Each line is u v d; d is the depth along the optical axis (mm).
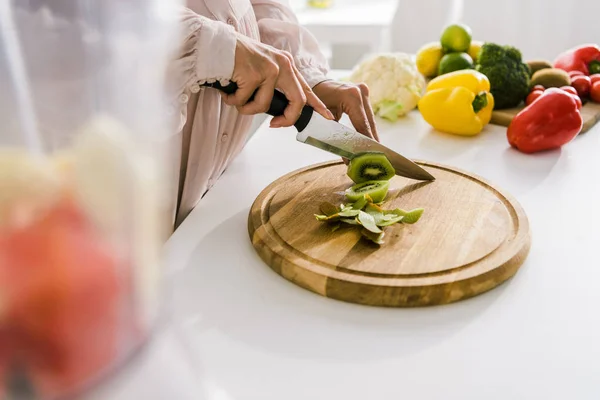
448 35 1436
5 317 297
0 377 307
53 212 301
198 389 393
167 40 351
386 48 2180
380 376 591
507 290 729
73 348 310
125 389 335
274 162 1114
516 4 2078
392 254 749
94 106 323
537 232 855
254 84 830
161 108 356
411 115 1371
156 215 347
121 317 328
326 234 799
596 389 572
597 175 1043
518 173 1055
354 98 1033
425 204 883
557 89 1138
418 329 662
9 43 315
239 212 931
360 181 938
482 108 1235
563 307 696
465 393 567
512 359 613
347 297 705
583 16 2045
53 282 297
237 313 686
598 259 788
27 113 317
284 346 634
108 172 309
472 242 775
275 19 1122
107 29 322
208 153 985
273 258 761
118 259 318
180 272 764
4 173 297
